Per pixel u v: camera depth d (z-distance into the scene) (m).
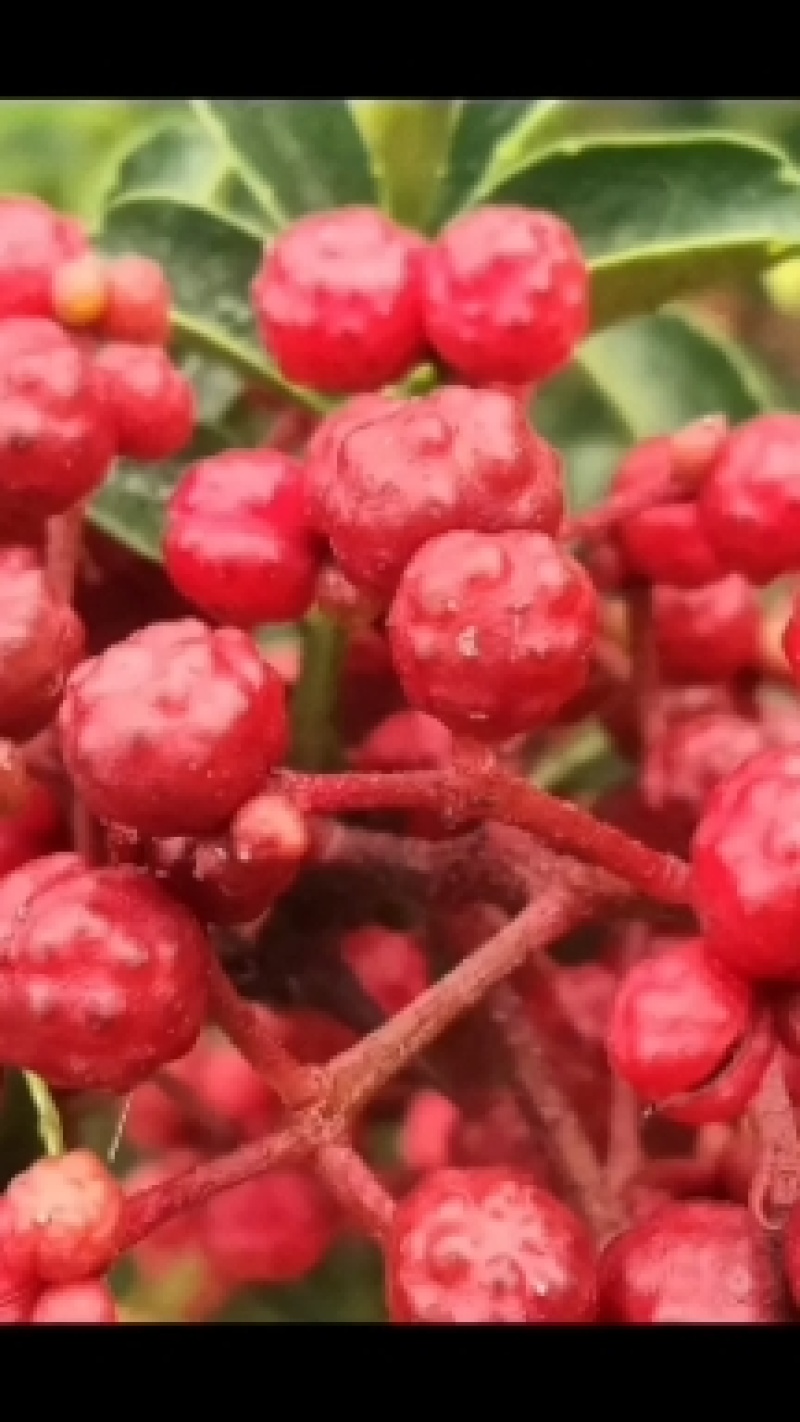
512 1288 0.08
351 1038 0.10
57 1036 0.09
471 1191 0.09
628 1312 0.09
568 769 0.11
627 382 0.13
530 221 0.10
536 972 0.10
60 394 0.09
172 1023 0.09
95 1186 0.09
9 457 0.09
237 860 0.09
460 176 0.12
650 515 0.10
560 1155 0.10
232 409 0.11
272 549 0.10
